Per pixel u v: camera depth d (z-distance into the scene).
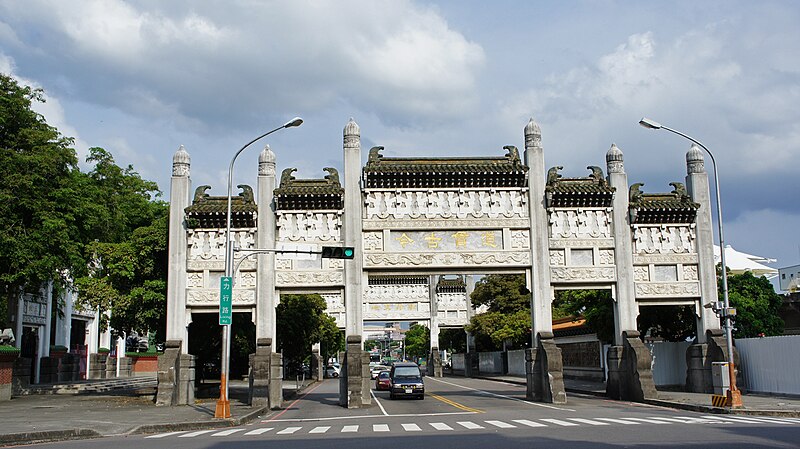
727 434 16.31
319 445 15.66
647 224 32.97
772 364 31.17
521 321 63.31
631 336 32.00
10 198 32.56
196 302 31.77
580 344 52.41
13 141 35.22
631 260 32.66
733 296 41.00
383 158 32.69
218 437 18.34
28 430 19.41
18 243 32.69
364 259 31.80
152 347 69.75
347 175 32.44
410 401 33.81
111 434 20.44
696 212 33.25
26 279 34.28
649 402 29.48
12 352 34.25
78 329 55.56
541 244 32.28
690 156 34.06
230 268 25.80
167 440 17.61
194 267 32.03
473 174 32.25
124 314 35.09
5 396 33.88
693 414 23.84
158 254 34.94
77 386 41.94
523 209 32.66
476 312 80.31
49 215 33.88
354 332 31.11
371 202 32.34
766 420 20.92
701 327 32.94
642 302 32.78
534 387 31.84
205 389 41.25
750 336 41.41
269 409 29.81
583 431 17.69
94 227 40.25
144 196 54.19
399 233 32.19
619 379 32.19
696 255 33.03
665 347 36.69
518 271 32.59
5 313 35.84
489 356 77.88
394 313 78.62
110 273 34.56
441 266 31.91
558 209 32.78
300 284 31.62
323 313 65.88
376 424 21.78
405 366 37.94
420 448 14.59
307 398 39.09
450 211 32.44
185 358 31.48
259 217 32.09
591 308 44.31
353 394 29.72
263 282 31.45
